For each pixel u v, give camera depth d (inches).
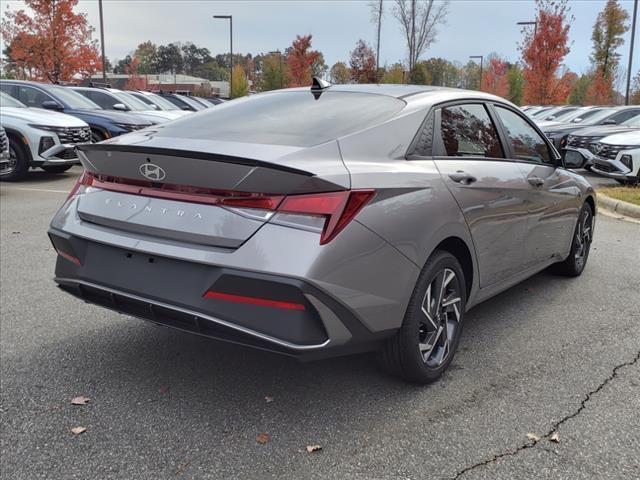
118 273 113.6
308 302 96.7
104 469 97.7
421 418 114.3
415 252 113.9
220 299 101.0
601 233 301.1
